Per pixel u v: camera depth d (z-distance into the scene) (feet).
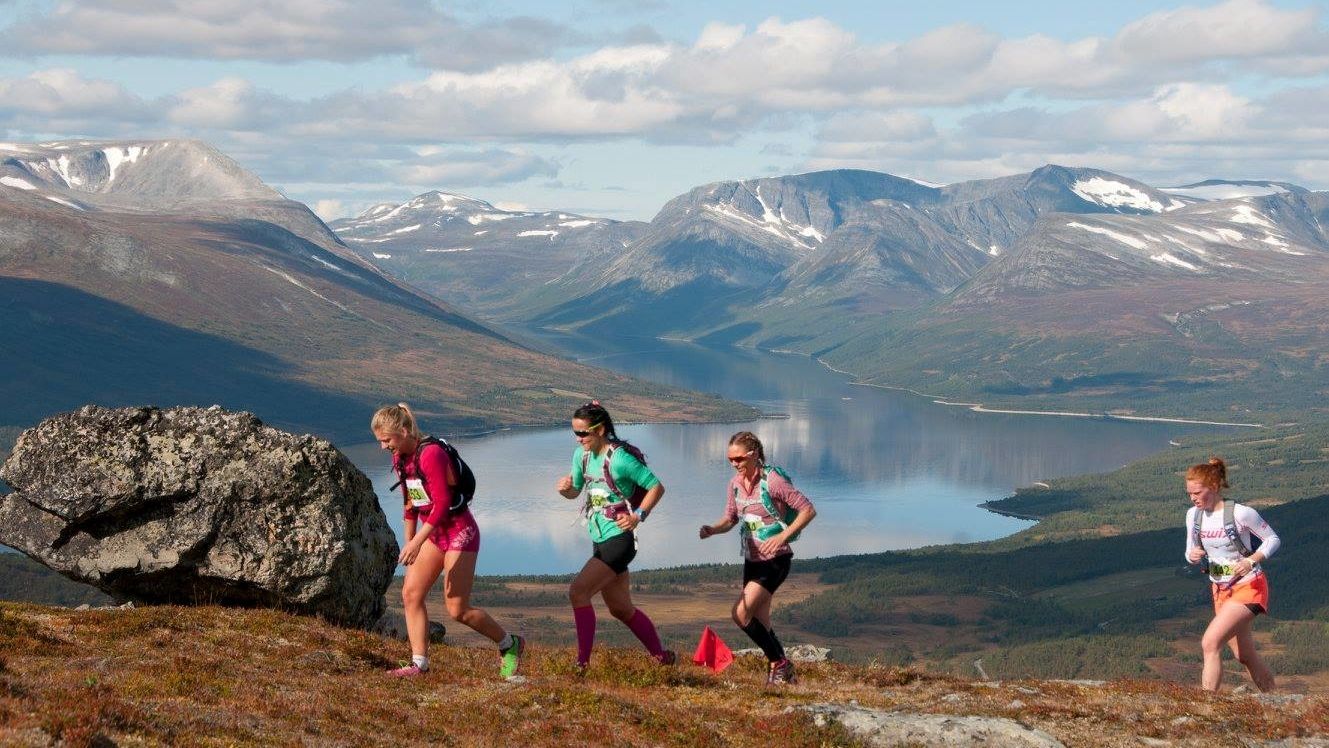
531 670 57.36
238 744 38.04
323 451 70.13
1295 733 47.47
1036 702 52.01
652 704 49.83
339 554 67.67
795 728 46.75
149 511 67.41
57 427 69.00
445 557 52.90
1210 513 55.21
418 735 43.39
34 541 66.85
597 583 54.95
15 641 50.03
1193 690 54.24
